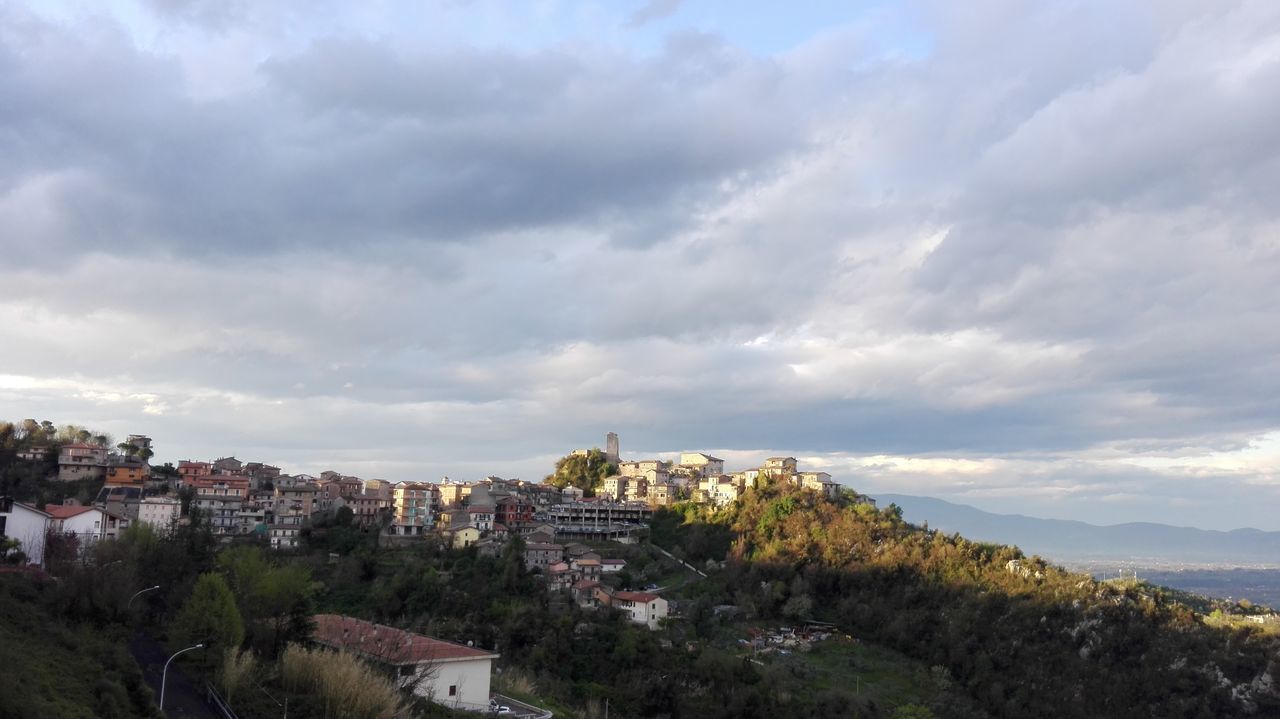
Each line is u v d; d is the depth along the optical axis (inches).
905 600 6190.9
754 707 4084.6
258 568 3090.6
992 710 4938.5
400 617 4638.3
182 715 2174.0
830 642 5743.1
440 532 7007.9
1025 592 5880.9
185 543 3508.9
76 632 2495.1
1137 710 4808.1
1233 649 5275.6
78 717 1856.5
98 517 4320.9
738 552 7106.3
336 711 2347.4
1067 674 5123.0
